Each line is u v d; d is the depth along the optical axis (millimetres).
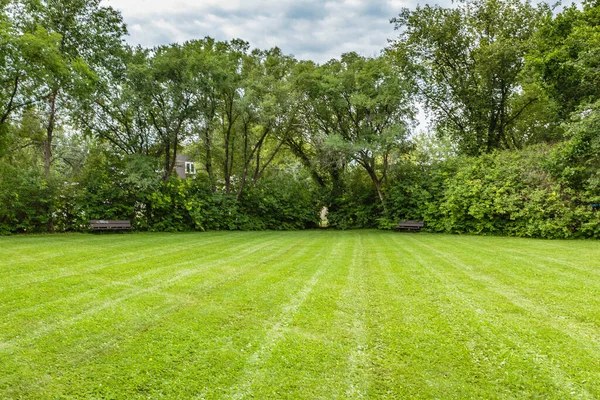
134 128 15539
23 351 3146
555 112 15352
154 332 3582
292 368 2904
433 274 6152
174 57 14125
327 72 17672
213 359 3049
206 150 18016
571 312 4074
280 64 18484
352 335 3537
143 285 5309
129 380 2729
